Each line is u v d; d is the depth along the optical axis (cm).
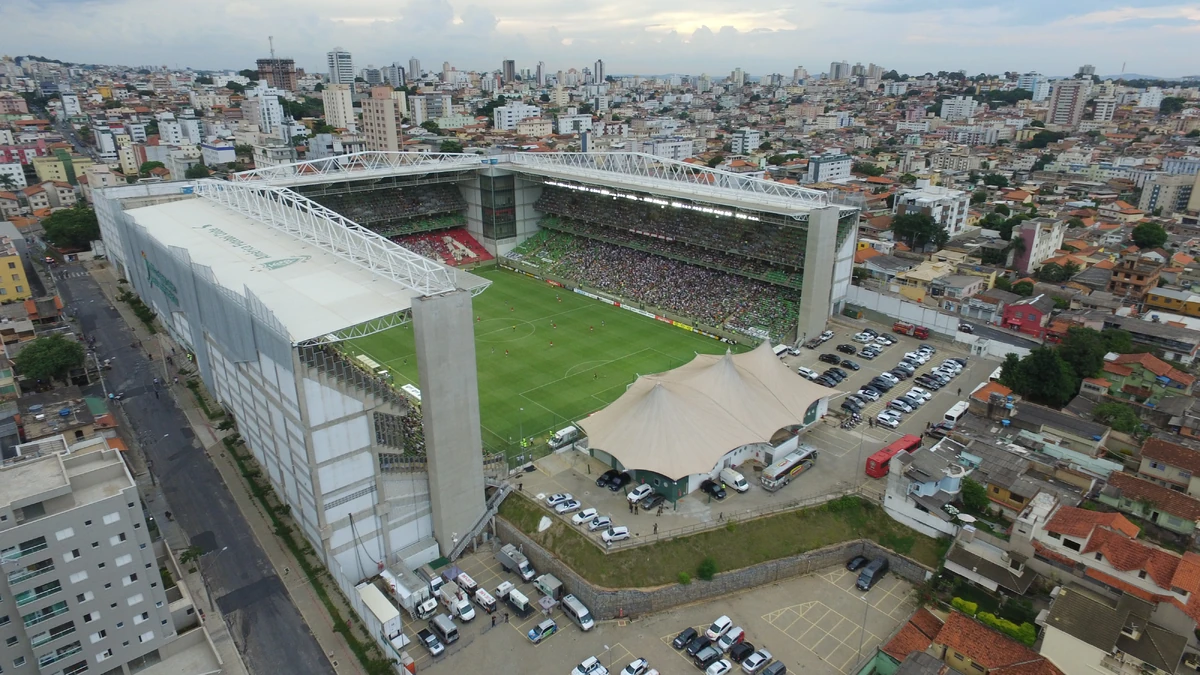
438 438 6769
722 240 14238
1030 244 15612
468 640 6178
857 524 7400
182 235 10712
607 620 6475
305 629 6294
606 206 16612
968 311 12888
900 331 12444
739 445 7856
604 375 10969
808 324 11812
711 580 6712
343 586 6594
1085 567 6194
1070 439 8156
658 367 11281
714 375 8638
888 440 8919
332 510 6506
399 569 6869
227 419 9644
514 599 6494
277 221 11350
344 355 7425
